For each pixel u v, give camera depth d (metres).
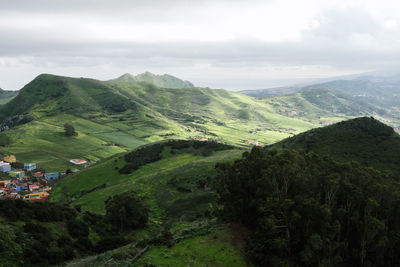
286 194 40.88
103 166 155.38
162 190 104.25
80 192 129.50
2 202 52.66
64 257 44.62
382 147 95.12
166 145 174.88
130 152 172.38
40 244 43.47
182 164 138.12
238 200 45.88
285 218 37.81
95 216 70.94
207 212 72.19
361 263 36.19
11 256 37.66
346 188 40.53
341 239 39.00
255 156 49.81
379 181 43.25
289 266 35.59
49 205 60.75
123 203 68.50
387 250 37.38
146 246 42.22
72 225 56.50
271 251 37.97
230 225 48.03
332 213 38.00
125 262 36.91
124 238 59.06
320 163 49.16
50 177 179.50
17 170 193.75
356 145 99.38
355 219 37.62
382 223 35.38
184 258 37.41
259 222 39.78
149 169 141.50
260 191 42.09
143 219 70.12
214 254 38.97
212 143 175.75
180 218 74.75
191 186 101.19
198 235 45.34
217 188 51.59
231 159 121.06
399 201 38.94
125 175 138.38
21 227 47.62
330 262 35.31
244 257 38.44
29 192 143.88
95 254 50.06
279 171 41.91
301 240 38.28
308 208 37.25
